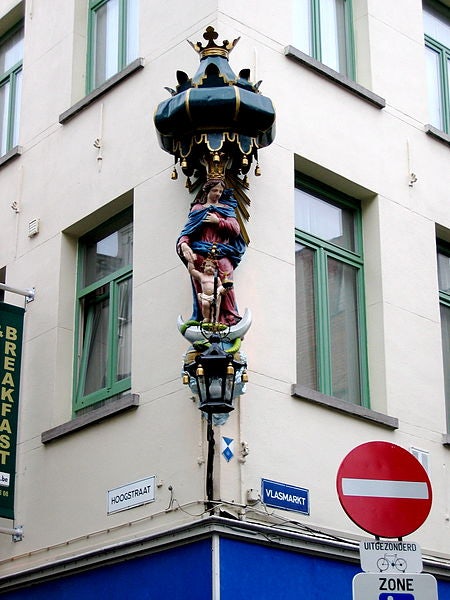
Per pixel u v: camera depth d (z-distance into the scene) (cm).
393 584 877
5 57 1627
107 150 1338
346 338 1294
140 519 1132
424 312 1343
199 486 1083
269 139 1159
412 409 1285
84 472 1220
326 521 1145
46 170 1427
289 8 1321
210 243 1126
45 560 1228
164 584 1062
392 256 1332
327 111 1318
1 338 1302
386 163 1368
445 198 1426
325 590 1095
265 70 1266
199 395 1023
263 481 1102
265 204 1208
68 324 1342
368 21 1420
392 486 947
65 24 1479
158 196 1242
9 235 1453
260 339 1152
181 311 1168
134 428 1175
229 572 1025
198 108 1117
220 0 1246
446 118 1519
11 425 1281
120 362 1276
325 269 1293
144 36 1337
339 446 1187
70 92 1434
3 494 1255
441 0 1557
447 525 1268
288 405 1153
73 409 1311
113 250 1335
